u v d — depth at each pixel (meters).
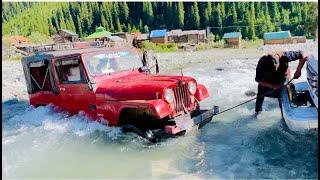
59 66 8.16
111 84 7.41
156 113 6.32
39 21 123.00
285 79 7.52
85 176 5.76
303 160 5.70
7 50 41.19
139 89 6.76
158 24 119.94
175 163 6.02
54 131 7.85
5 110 10.75
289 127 6.58
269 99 9.80
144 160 6.23
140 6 123.44
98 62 7.81
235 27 104.31
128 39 73.19
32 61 8.87
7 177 5.88
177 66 23.25
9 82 17.47
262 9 108.69
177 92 6.82
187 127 6.79
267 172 5.41
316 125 6.12
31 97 9.37
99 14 122.50
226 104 9.94
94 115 7.60
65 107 8.33
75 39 56.75
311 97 6.51
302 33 94.12
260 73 7.65
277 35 64.06
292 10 106.88
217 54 38.53
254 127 7.48
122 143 6.98
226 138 6.98
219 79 14.99
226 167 5.70
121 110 6.93
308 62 6.61
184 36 75.31
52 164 6.31
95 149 6.84
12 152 6.99
